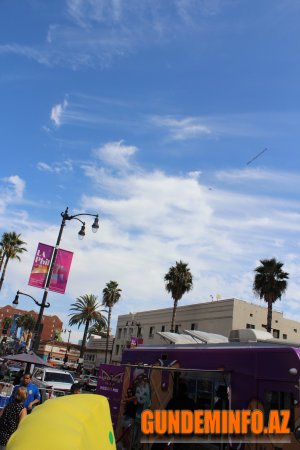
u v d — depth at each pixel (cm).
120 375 1069
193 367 823
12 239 5241
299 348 645
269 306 3609
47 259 1905
